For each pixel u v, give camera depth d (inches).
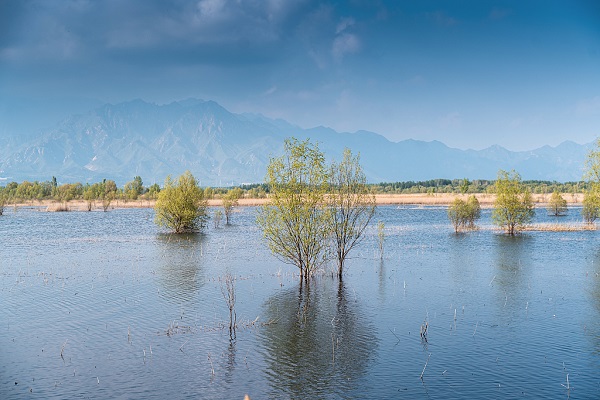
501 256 2502.5
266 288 1835.6
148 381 1041.5
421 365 1114.7
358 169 1995.6
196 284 1902.1
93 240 3294.8
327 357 1167.0
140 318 1472.7
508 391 981.8
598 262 2305.6
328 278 2004.2
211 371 1091.3
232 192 5132.9
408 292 1758.1
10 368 1114.1
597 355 1155.3
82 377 1063.0
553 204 5073.8
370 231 3688.5
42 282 1950.1
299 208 1919.3
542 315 1465.3
